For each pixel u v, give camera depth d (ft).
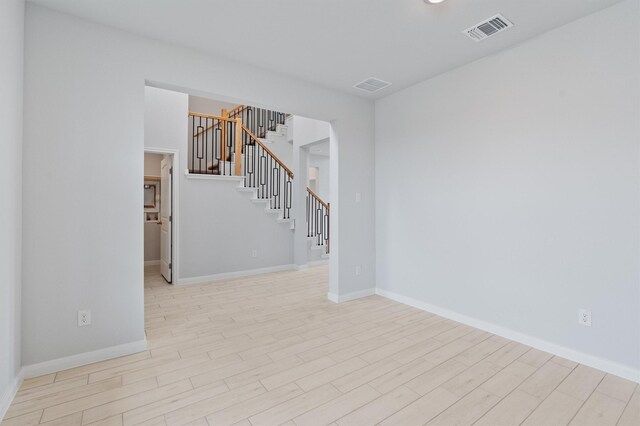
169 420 5.87
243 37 8.92
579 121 8.06
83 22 8.00
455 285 10.96
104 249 8.21
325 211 24.26
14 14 6.59
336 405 6.34
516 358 8.31
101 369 7.69
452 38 8.93
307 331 10.03
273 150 23.54
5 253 6.19
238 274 17.58
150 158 20.66
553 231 8.56
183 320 10.93
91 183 8.06
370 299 13.34
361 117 13.52
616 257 7.53
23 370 7.20
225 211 17.15
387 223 13.47
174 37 8.91
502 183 9.62
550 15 7.87
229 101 10.67
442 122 11.27
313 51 9.68
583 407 6.31
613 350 7.58
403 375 7.45
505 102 9.51
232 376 7.39
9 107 6.34
